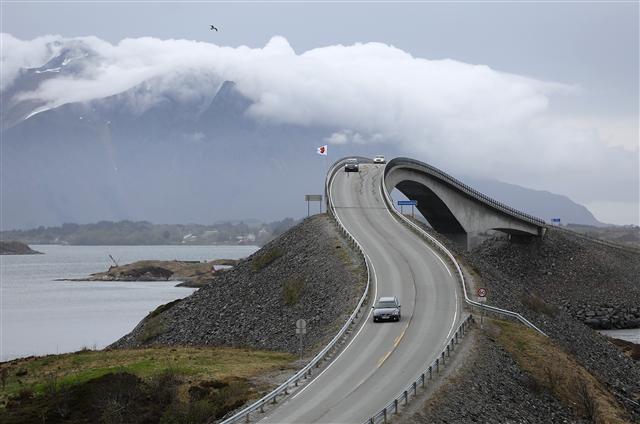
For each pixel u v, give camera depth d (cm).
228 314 7788
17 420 4094
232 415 3597
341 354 4888
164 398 4262
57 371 5391
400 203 10906
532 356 5300
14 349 9712
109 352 6334
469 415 3844
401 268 7588
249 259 9762
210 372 4750
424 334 5353
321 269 7819
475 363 4688
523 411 4288
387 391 3944
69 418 4138
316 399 3816
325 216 10525
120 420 3975
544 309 7838
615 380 6500
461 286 6994
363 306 6284
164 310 9025
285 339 6334
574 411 4650
